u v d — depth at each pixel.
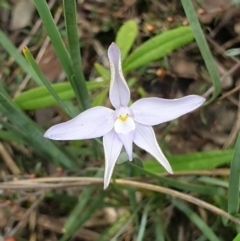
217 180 0.24
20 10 0.30
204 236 0.24
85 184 0.24
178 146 0.27
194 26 0.21
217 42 0.28
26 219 0.26
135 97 0.28
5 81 0.29
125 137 0.19
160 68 0.27
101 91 0.27
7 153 0.28
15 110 0.23
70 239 0.27
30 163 0.28
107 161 0.19
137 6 0.29
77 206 0.24
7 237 0.25
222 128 0.27
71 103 0.27
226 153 0.24
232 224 0.25
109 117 0.19
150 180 0.24
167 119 0.19
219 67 0.27
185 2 0.21
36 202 0.25
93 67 0.29
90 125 0.19
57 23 0.30
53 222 0.27
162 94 0.28
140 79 0.28
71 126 0.19
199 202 0.23
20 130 0.25
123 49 0.26
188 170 0.25
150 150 0.19
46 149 0.25
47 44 0.29
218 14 0.27
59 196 0.25
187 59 0.28
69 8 0.19
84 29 0.29
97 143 0.25
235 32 0.27
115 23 0.29
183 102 0.19
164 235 0.25
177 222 0.26
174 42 0.25
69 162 0.26
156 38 0.25
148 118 0.19
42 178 0.25
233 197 0.21
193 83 0.28
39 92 0.26
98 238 0.25
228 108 0.27
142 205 0.25
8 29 0.30
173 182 0.23
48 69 0.29
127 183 0.24
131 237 0.26
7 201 0.25
